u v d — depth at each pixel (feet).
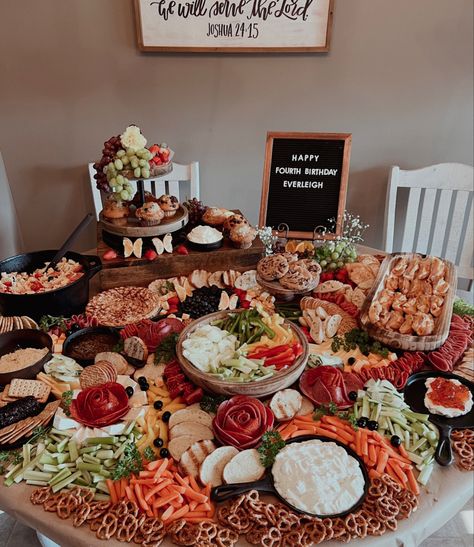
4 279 5.12
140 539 2.93
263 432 3.52
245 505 3.07
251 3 7.00
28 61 7.26
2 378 3.91
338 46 7.43
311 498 3.09
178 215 5.87
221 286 5.54
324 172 6.54
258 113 7.95
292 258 5.47
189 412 3.79
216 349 4.17
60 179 8.19
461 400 3.89
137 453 3.40
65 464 3.38
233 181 8.55
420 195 8.11
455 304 5.27
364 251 6.67
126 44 7.28
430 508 3.15
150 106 7.79
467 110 7.97
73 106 7.64
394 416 3.73
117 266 5.45
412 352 4.46
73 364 4.20
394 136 8.18
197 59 7.47
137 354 4.32
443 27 7.32
